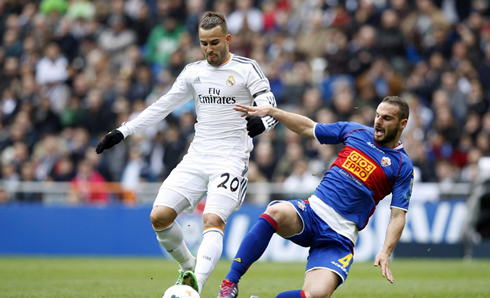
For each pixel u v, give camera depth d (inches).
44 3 2532.0
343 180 740.7
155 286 1090.1
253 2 2386.8
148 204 1886.1
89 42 2434.8
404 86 2127.2
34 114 2268.7
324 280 697.0
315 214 738.8
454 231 1793.8
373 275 1396.4
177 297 687.7
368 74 2071.9
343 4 2289.6
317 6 2295.8
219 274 1381.6
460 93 2108.8
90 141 2176.4
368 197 737.6
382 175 737.6
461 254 1786.4
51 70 2347.4
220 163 803.4
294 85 2065.7
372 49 2149.4
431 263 1707.7
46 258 1818.4
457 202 1798.7
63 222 1899.6
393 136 735.7
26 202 1924.2
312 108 1996.8
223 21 800.9
